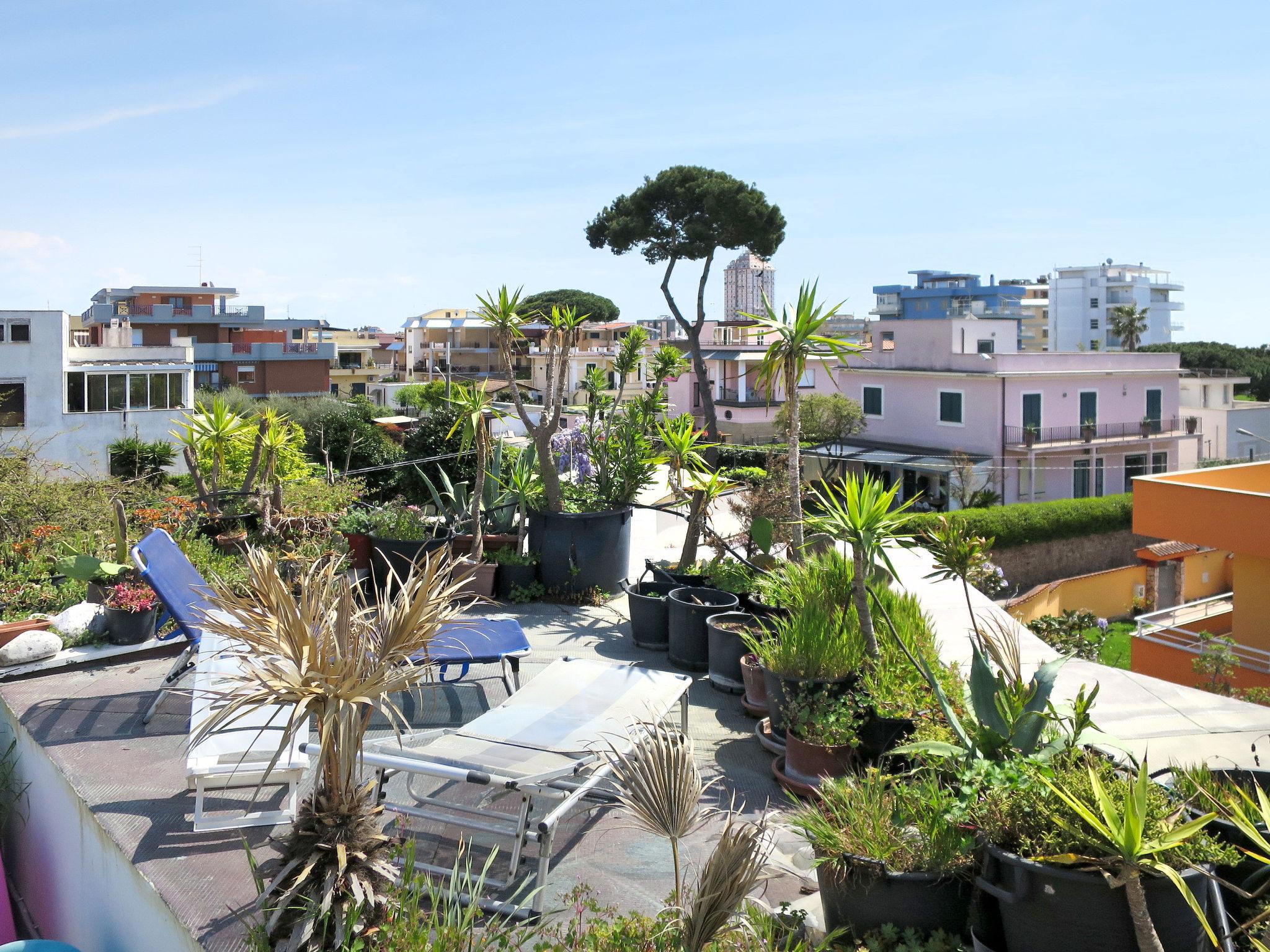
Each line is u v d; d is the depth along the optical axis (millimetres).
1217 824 3943
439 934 3521
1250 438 55031
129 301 73812
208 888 4348
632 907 4305
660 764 3676
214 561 9016
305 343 74750
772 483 12281
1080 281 113000
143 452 34219
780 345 8242
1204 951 3375
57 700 6762
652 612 8391
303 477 14398
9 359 35781
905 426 42281
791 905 4406
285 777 4836
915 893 3740
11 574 8680
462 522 10641
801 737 5609
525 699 5359
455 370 95000
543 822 4164
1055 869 3279
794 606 7320
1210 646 13938
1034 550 31328
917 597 7387
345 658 3502
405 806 4715
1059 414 39344
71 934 5609
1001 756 4301
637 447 10570
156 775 5574
